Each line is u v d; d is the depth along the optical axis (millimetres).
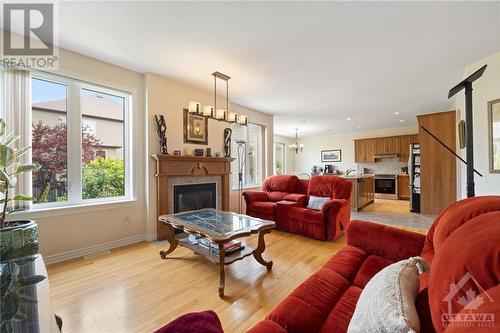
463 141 3775
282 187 4516
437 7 1939
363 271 1486
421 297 876
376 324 673
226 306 1808
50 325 965
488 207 958
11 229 1841
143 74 3357
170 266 2494
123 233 3150
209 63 3000
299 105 5023
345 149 8766
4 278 1277
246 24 2170
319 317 1044
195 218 2686
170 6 1928
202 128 4031
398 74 3330
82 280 2186
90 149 3000
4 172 1899
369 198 6465
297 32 2295
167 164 3410
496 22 2137
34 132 2578
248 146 5516
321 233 3398
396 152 7441
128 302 1852
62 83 2736
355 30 2266
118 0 1857
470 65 3016
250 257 2783
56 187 2717
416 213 5223
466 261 605
